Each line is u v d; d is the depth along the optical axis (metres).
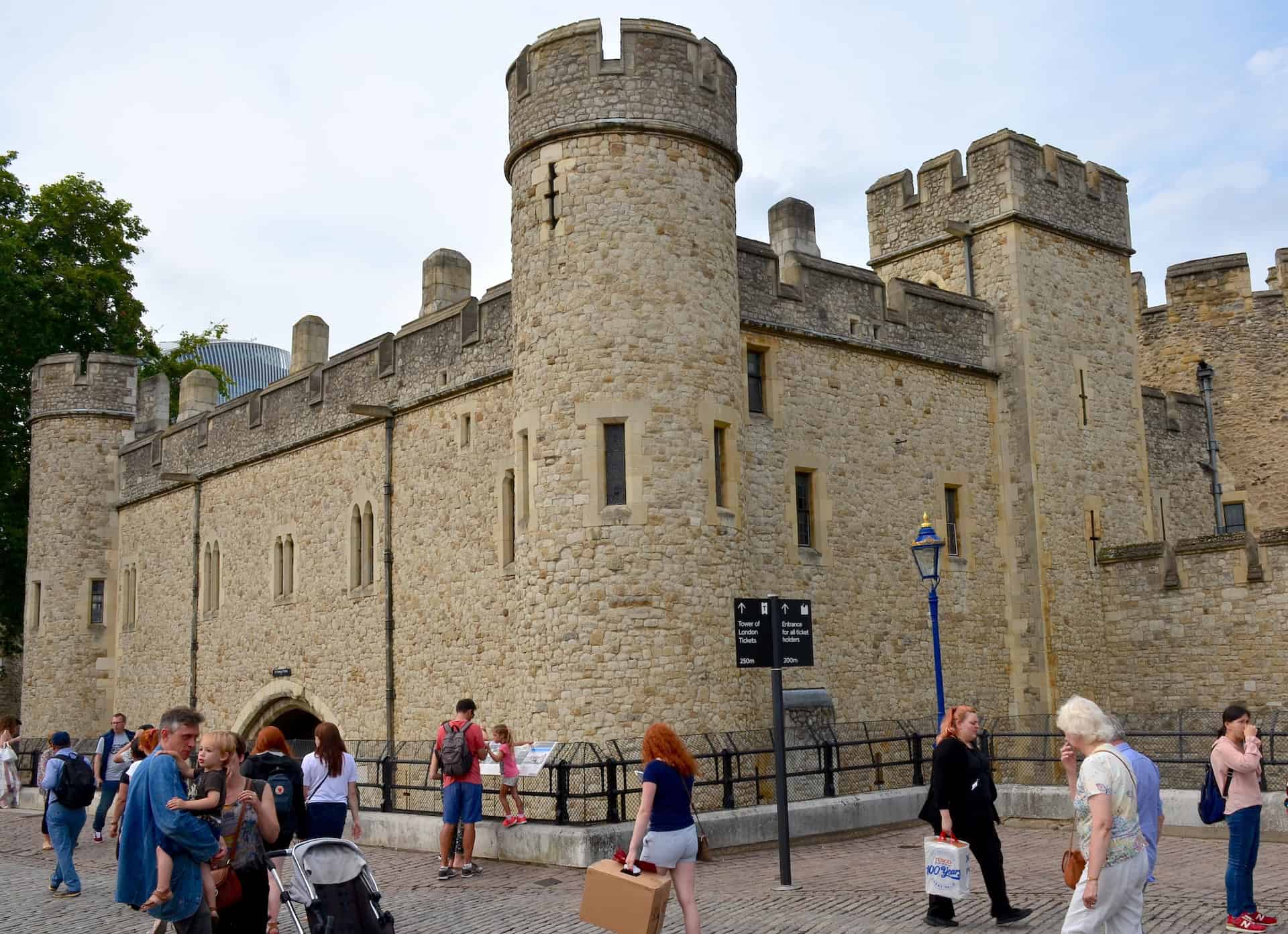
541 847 12.39
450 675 19.61
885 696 19.09
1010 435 21.34
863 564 19.25
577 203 16.41
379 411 21.20
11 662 36.12
